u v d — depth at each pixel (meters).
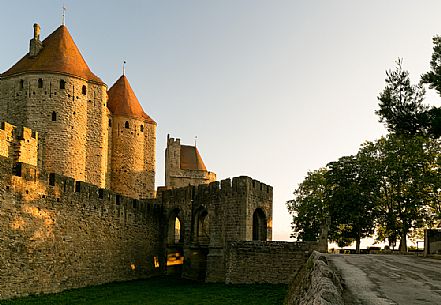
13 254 32.28
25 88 55.88
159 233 56.31
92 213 42.38
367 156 56.84
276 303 30.25
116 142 67.69
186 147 95.75
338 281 15.34
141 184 69.00
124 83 72.06
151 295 36.97
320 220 62.22
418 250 53.88
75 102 57.12
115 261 46.12
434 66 33.53
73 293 36.31
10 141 46.56
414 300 14.31
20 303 30.08
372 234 56.75
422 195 53.22
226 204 51.44
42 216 35.50
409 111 33.66
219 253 50.72
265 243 41.31
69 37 61.38
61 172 54.88
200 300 33.72
